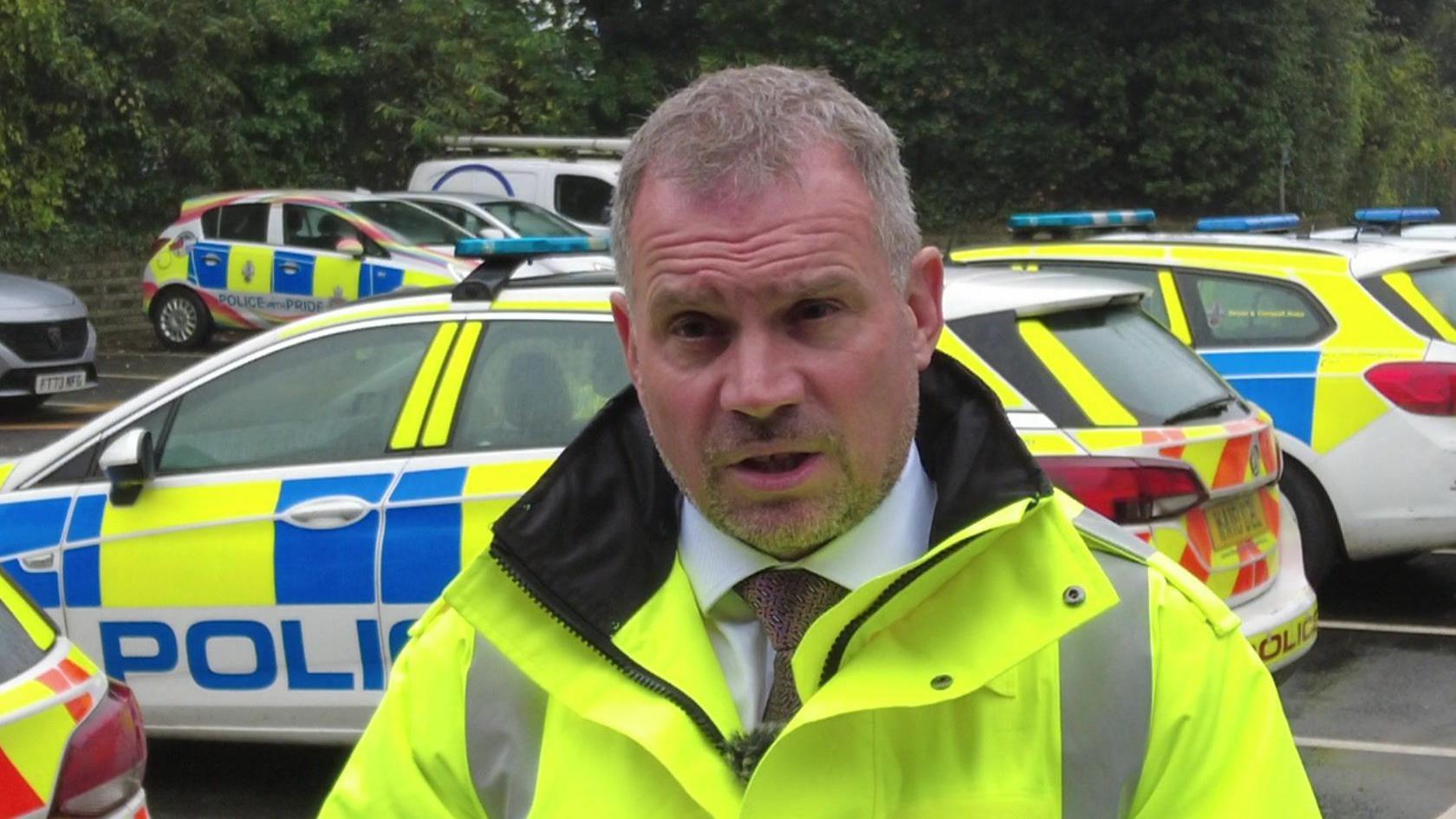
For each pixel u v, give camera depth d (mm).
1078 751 1672
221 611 5172
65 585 5340
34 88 20391
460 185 20344
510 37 23922
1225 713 1692
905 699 1638
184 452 5398
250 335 19234
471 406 5117
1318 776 5848
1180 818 1662
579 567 1793
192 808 5465
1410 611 8148
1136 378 5324
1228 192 24984
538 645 1788
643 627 1772
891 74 24719
